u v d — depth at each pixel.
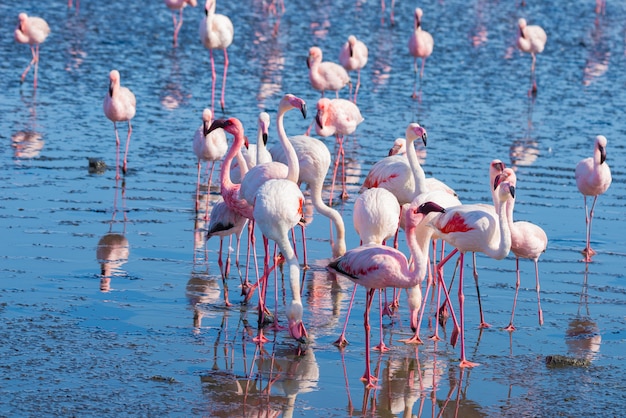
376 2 43.66
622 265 14.57
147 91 25.52
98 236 14.82
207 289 13.03
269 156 14.24
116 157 18.48
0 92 24.70
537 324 12.23
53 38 32.09
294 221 11.43
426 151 20.56
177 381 10.14
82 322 11.59
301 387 10.20
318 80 23.27
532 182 18.81
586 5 45.53
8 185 17.17
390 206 12.06
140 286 12.93
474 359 11.14
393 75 29.36
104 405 9.47
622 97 27.52
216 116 23.03
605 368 10.91
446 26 38.25
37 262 13.52
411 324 11.62
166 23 36.19
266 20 37.56
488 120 24.00
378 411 9.71
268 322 12.05
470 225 11.32
